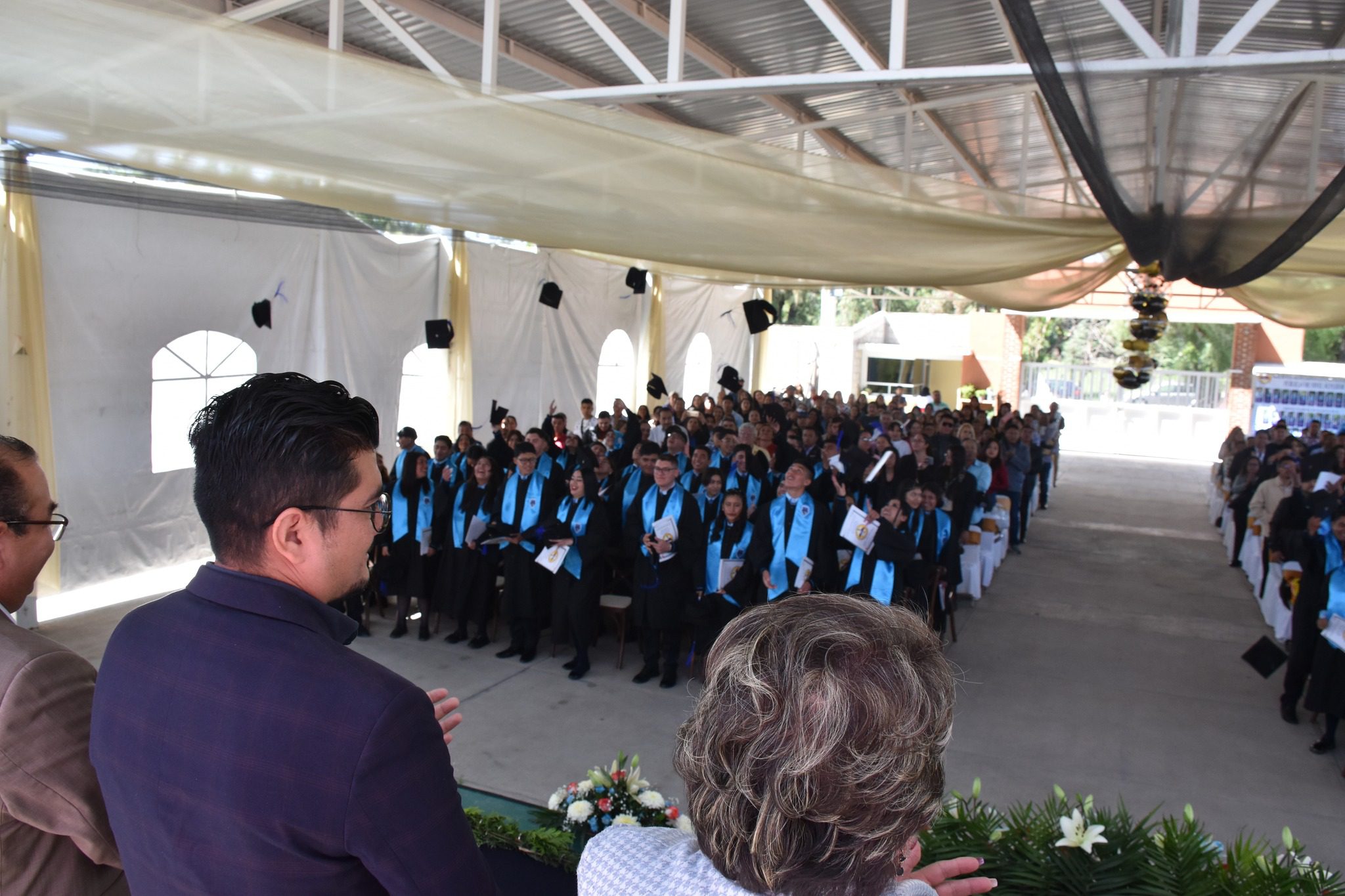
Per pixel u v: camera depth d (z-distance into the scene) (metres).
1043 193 12.62
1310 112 4.07
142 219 7.80
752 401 14.14
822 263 5.48
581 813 2.89
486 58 4.58
